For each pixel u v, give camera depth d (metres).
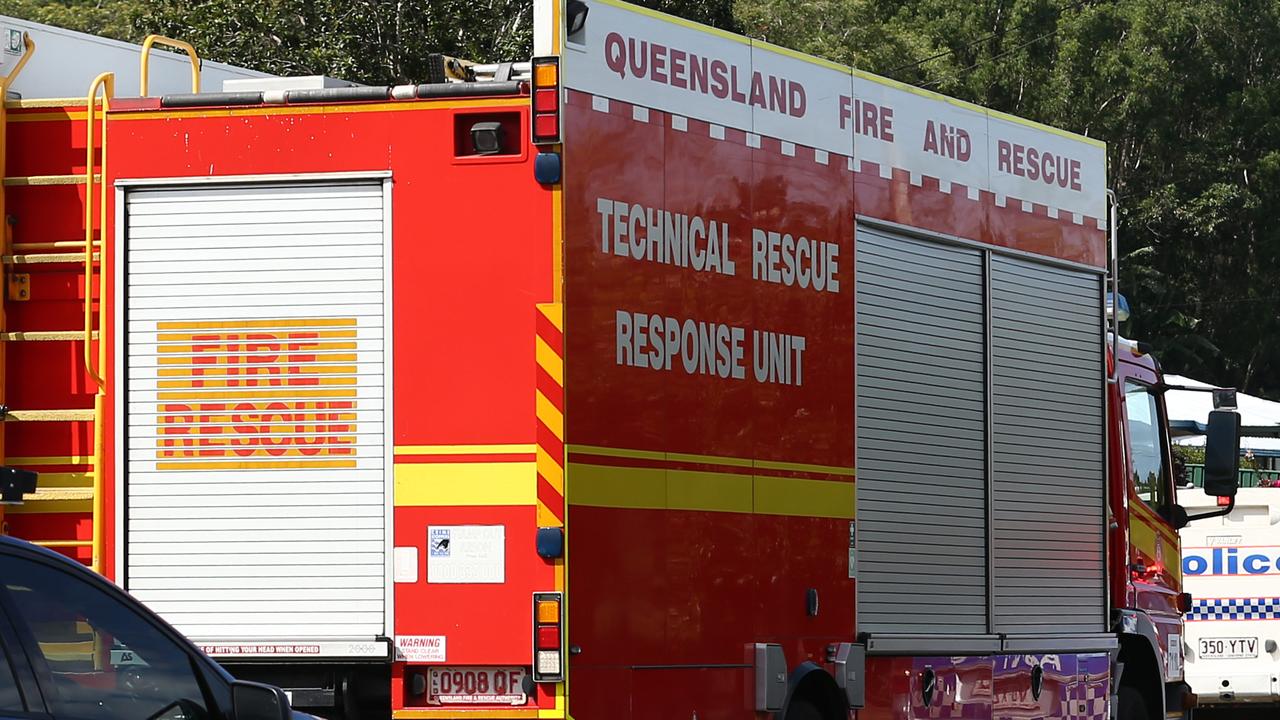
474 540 9.16
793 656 10.66
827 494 11.08
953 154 12.53
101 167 9.70
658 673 9.58
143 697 6.03
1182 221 68.56
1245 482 32.81
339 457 9.36
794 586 10.73
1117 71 66.81
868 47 66.00
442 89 9.34
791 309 10.82
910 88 12.09
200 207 9.55
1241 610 20.12
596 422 9.30
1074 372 13.88
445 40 32.78
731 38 10.46
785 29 65.50
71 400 9.83
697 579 9.91
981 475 12.70
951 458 12.38
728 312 10.29
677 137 9.98
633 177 9.65
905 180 11.98
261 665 9.37
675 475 9.79
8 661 5.57
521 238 9.23
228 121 9.53
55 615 5.79
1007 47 68.44
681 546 9.80
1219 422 14.81
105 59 11.65
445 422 9.23
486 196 9.27
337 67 32.56
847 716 11.05
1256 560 20.08
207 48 33.25
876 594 11.55
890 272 11.84
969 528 12.53
